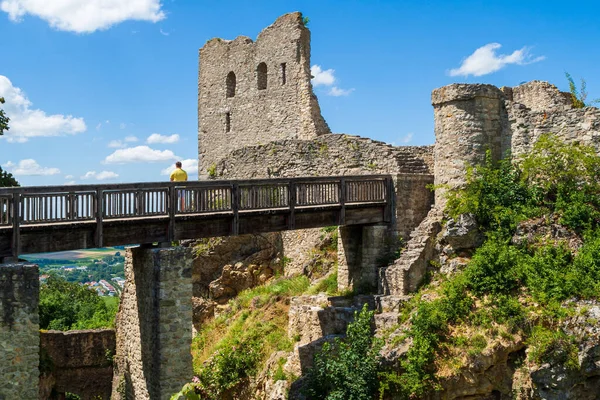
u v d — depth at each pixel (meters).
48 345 22.30
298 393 16.48
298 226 18.28
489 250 17.38
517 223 18.23
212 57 35.91
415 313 16.55
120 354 19.81
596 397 14.97
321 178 18.75
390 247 20.30
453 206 19.34
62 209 13.89
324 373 15.95
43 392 20.67
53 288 42.84
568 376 14.71
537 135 19.58
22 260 13.49
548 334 15.02
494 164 20.09
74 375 22.53
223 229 16.62
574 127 18.91
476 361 15.18
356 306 19.02
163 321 15.08
